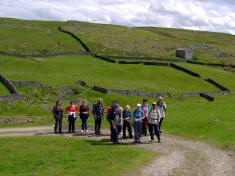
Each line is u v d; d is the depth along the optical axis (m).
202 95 83.88
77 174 15.78
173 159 19.94
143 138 28.52
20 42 144.00
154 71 109.62
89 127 35.28
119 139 27.86
